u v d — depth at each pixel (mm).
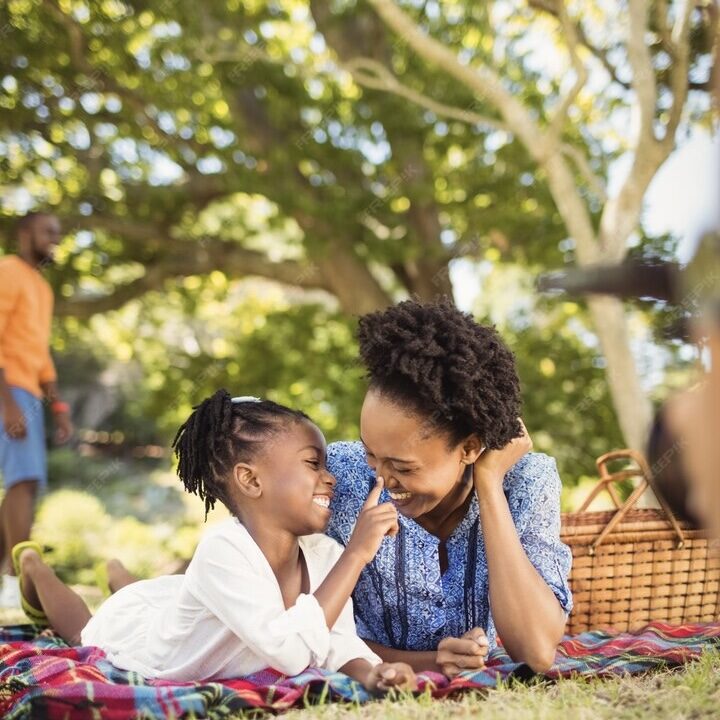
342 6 7453
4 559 4160
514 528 2119
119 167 7707
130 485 10453
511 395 2041
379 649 2307
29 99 7176
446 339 1966
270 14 7246
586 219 5961
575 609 2828
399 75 7535
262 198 7875
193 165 7812
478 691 2025
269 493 2135
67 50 6930
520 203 7680
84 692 1921
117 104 7574
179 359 9062
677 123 5441
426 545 2230
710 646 2326
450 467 2041
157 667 2221
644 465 2885
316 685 1992
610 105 7438
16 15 6855
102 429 11891
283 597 2172
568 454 7863
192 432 2246
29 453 4129
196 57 6863
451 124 7441
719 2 4238
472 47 7398
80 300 8070
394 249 7398
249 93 7738
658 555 2896
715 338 1037
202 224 8539
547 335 8305
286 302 10227
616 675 2125
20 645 2443
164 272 8125
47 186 7723
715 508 1076
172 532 8398
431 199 7488
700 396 1066
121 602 2477
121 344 10164
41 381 4375
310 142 7492
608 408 7887
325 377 8492
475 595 2262
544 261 7672
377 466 2062
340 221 7281
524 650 2076
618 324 5949
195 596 2125
